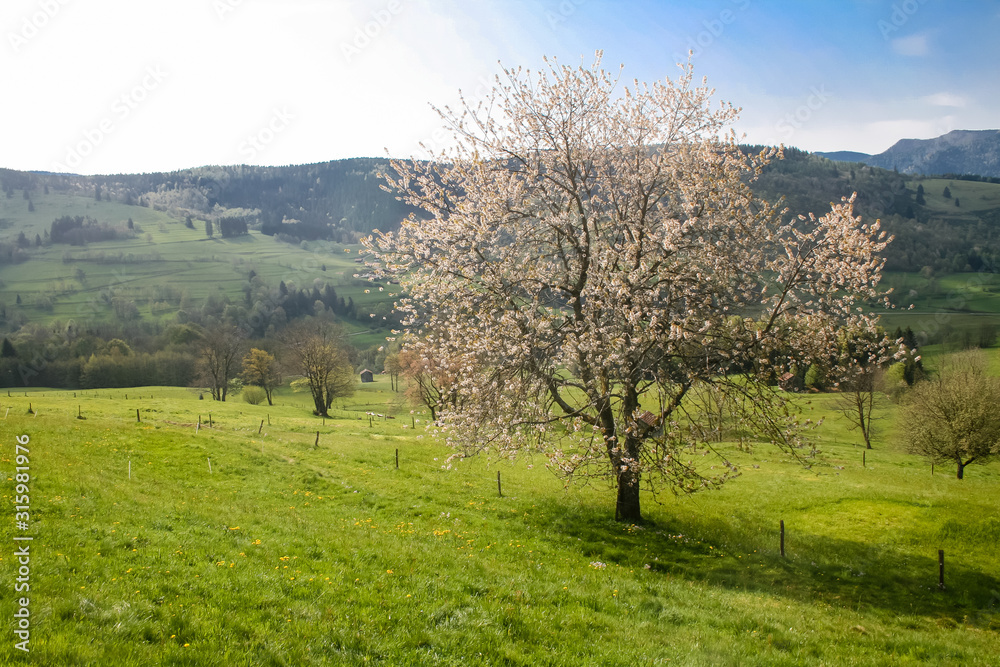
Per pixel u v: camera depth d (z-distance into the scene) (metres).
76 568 11.93
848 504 28.81
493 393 21.41
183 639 9.45
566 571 16.98
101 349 104.94
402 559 15.53
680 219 22.70
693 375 20.50
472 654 10.20
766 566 20.31
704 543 22.48
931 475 44.28
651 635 12.25
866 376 60.56
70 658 8.12
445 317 23.08
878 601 18.16
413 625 11.05
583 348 20.12
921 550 22.73
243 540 16.08
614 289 20.22
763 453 44.34
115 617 9.65
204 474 26.45
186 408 58.69
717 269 21.83
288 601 11.52
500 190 23.30
